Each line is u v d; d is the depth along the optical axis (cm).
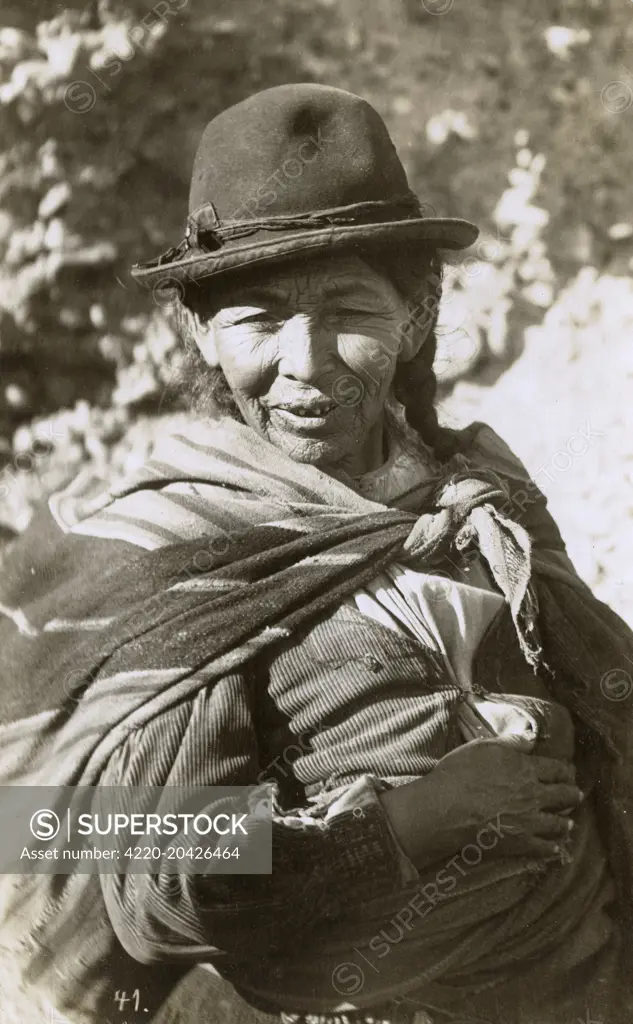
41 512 261
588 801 254
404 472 255
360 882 223
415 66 369
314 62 361
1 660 245
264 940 225
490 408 379
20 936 238
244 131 237
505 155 381
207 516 241
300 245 228
